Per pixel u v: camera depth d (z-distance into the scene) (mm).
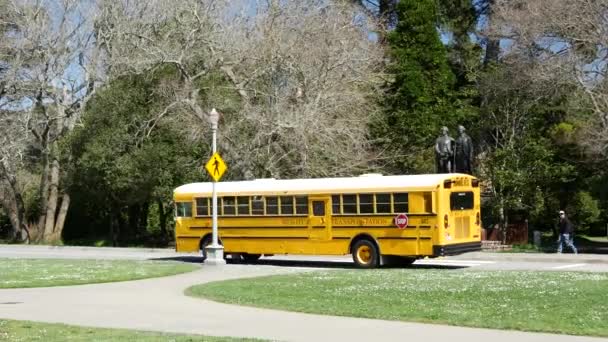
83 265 31844
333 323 15391
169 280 25547
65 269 29719
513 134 45375
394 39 52375
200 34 46562
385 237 29375
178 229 34812
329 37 44750
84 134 52156
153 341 13188
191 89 46031
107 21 51688
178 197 34844
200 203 34281
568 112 46094
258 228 32281
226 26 46781
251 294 20297
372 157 45688
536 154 44281
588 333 13617
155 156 48656
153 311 17703
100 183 53000
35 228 61156
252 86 45688
